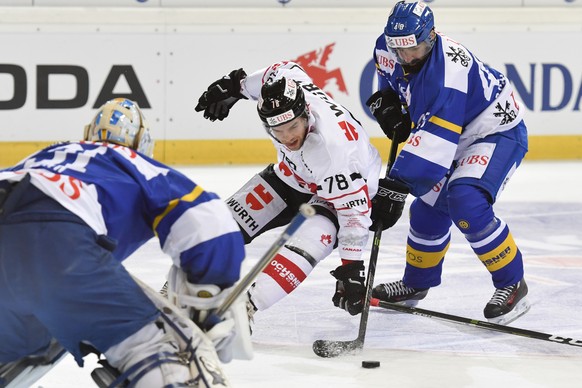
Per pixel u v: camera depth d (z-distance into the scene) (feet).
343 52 70.74
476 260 45.19
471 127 34.32
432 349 32.22
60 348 23.34
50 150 22.11
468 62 33.35
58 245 20.06
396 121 35.78
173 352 21.04
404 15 32.14
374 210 32.89
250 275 21.72
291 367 30.04
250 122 70.74
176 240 21.49
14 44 67.51
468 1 72.59
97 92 68.74
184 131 70.13
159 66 69.31
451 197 33.68
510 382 28.73
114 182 21.26
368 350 31.99
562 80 73.05
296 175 32.30
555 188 63.41
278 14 69.92
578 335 33.78
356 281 31.09
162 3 69.72
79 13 67.87
